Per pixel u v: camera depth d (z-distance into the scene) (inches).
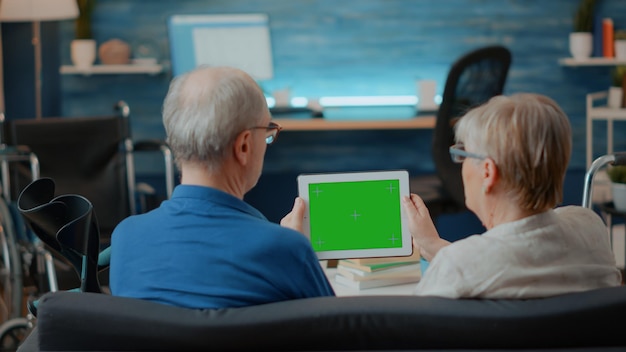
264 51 246.4
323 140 270.5
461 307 54.1
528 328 53.5
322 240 83.1
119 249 65.9
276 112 235.9
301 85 265.3
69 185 180.7
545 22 259.8
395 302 54.6
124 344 54.4
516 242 60.6
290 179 264.4
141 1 262.4
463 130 65.2
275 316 53.7
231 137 65.3
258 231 62.7
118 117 184.5
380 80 263.9
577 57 252.5
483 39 260.8
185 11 262.4
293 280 62.4
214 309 56.0
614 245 183.2
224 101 65.0
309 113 236.2
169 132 66.5
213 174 66.0
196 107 65.0
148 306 55.0
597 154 264.4
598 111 227.3
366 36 262.5
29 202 74.9
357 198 83.3
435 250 80.7
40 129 179.8
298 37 263.1
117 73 267.6
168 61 265.3
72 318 54.4
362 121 222.2
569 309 53.8
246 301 61.5
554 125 61.9
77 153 181.8
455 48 261.4
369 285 86.6
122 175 183.8
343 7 261.6
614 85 231.9
